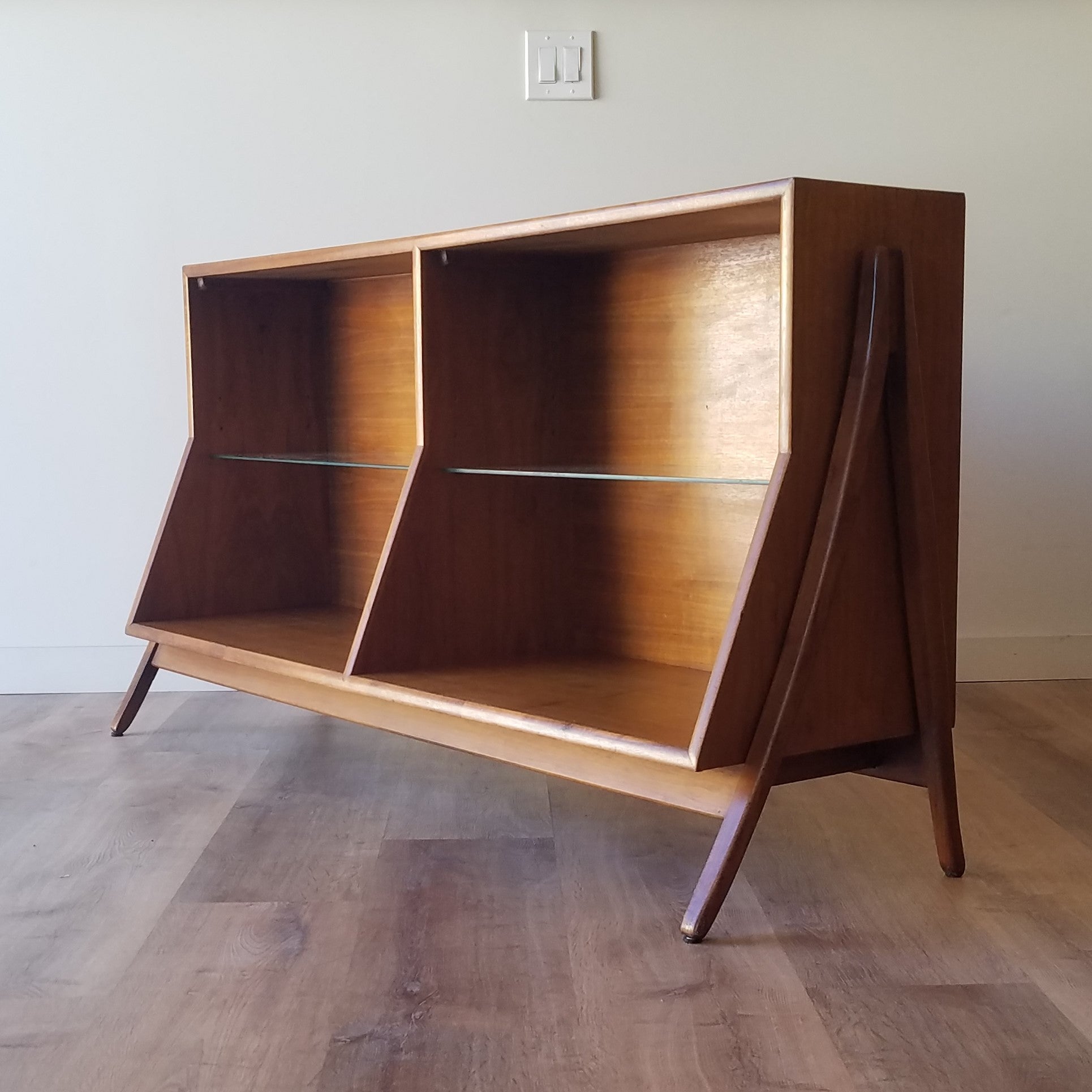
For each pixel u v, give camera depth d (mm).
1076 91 2443
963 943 1348
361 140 2428
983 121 2441
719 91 2420
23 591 2520
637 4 2400
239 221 2441
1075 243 2479
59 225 2432
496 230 1651
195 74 2408
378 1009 1204
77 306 2451
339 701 1827
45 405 2475
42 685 2537
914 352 1425
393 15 2402
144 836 1703
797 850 1640
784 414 1358
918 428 1439
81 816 1786
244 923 1409
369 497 2334
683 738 1403
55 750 2133
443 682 1695
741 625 1346
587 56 2404
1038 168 2457
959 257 1509
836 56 2418
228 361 2266
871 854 1620
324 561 2428
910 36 2418
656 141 2430
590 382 1926
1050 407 2516
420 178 2438
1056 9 2420
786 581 1380
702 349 1783
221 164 2430
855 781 1937
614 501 1924
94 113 2410
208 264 2168
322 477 2412
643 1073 1087
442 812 1809
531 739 1562
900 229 1438
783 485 1360
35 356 2461
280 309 2324
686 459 1821
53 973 1286
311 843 1675
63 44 2393
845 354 1400
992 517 2539
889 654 1495
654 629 1884
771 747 1365
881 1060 1105
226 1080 1078
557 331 1927
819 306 1365
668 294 1816
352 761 2078
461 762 2078
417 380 1770
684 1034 1153
